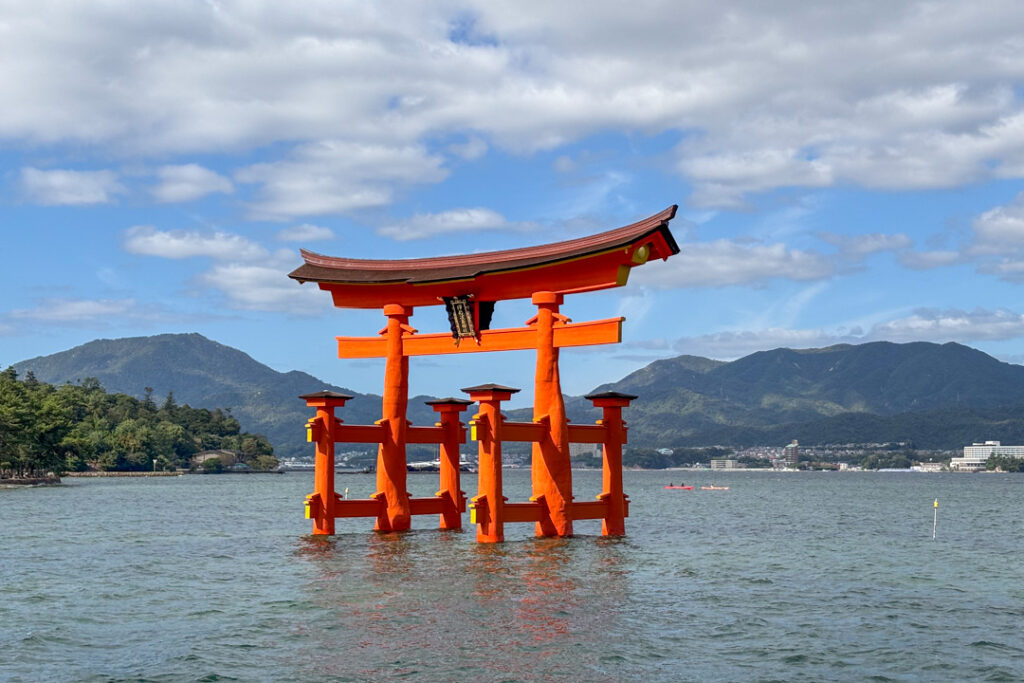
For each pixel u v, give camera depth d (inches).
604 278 1759.4
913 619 1197.1
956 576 1594.5
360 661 952.9
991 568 1708.9
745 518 3329.2
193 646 1016.2
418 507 2070.6
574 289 1804.9
